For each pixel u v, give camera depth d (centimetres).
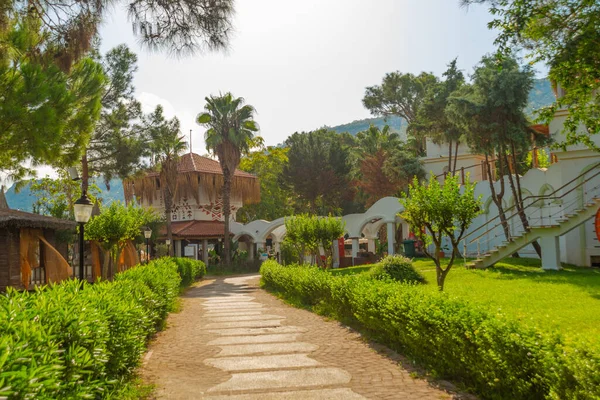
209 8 737
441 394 573
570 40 1108
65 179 3553
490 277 1836
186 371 720
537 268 2116
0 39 923
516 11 1102
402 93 5109
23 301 517
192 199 4181
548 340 461
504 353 496
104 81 1311
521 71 2372
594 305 1096
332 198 4816
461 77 3256
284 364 745
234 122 3688
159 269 1504
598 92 1273
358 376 664
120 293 812
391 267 1753
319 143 4756
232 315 1335
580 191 2398
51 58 986
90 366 468
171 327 1146
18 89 1037
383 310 818
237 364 753
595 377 379
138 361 693
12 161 1244
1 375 283
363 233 4131
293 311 1359
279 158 5688
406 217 1206
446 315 622
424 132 3334
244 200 4397
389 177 4100
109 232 1759
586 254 2372
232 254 4025
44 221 1703
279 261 4081
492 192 2555
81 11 831
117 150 3180
